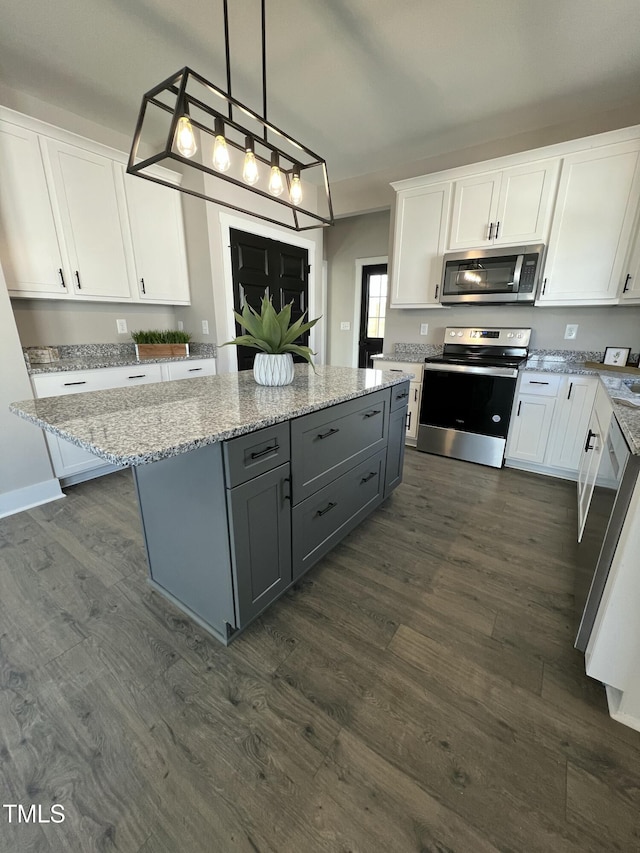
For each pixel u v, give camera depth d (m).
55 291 2.63
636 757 1.04
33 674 1.27
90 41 2.01
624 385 2.01
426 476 2.90
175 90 1.22
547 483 2.77
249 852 0.85
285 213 3.85
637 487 1.04
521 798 0.94
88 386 2.65
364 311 5.30
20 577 1.74
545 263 2.75
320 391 1.71
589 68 2.20
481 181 2.87
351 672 1.29
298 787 0.96
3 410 2.25
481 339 3.28
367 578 1.75
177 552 1.45
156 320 3.63
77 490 2.66
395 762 1.02
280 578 1.50
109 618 1.51
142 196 3.04
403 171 3.56
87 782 0.97
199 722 1.12
